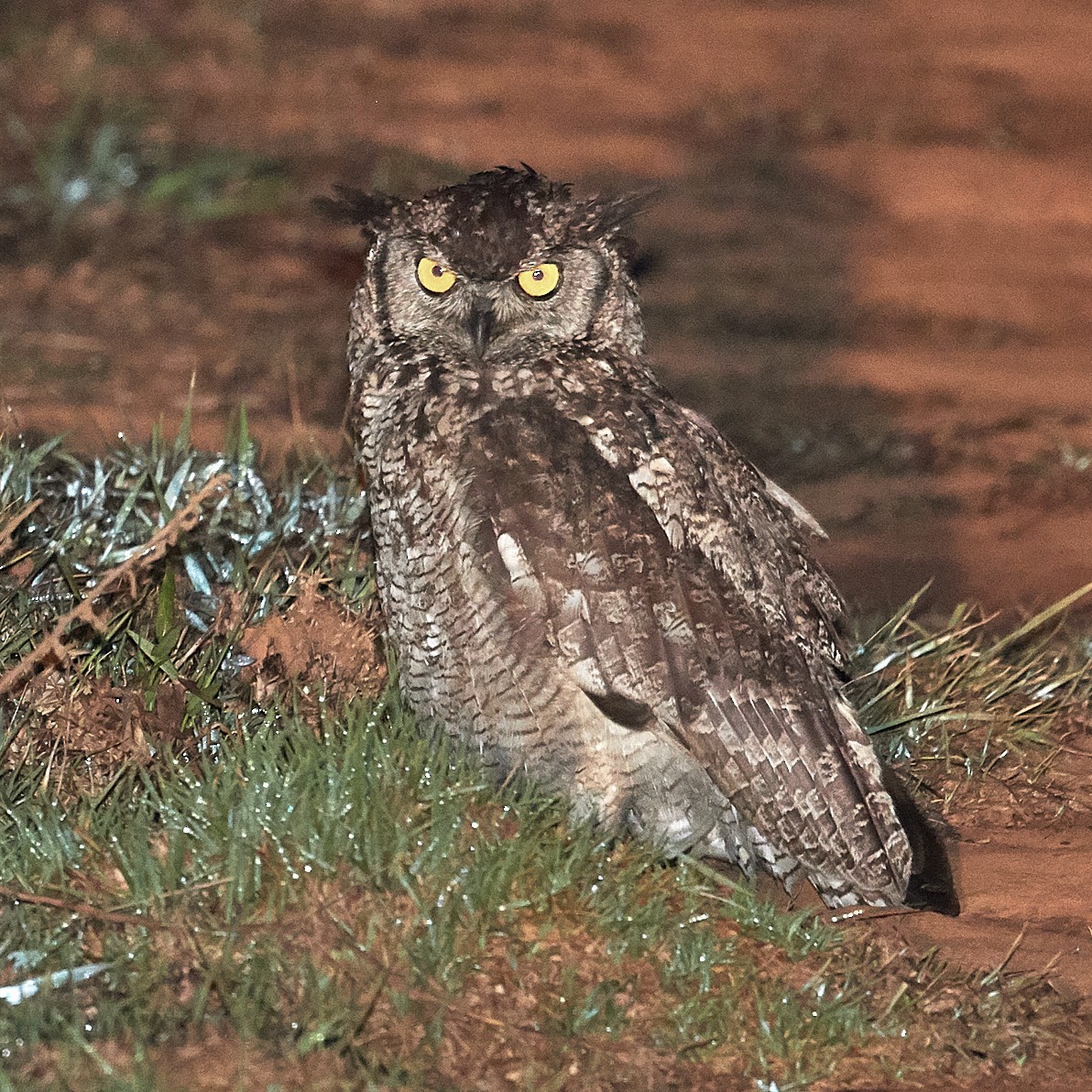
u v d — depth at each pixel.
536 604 9.12
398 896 8.32
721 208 27.55
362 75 33.44
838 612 10.23
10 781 9.11
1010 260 25.86
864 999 8.40
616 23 40.34
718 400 19.00
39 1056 6.99
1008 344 21.95
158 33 34.22
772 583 9.60
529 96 33.41
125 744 9.36
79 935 7.81
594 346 10.00
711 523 9.45
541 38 38.34
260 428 16.09
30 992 7.36
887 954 8.85
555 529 9.13
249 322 19.81
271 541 11.02
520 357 9.77
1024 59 38.03
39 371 17.47
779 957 8.60
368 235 10.34
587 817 9.25
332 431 16.14
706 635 9.14
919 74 36.59
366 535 11.30
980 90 35.53
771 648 9.28
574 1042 7.71
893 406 19.19
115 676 9.94
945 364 20.98
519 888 8.47
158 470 11.74
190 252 22.08
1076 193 29.56
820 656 9.69
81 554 10.63
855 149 31.44
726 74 36.22
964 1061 8.11
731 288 23.52
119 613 10.14
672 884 8.95
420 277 9.95
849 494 16.52
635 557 9.14
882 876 9.12
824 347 21.33
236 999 7.40
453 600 9.31
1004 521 15.92
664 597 9.14
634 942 8.34
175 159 25.03
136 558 9.17
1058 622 13.51
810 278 24.27
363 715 9.55
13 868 8.25
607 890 8.63
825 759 9.16
